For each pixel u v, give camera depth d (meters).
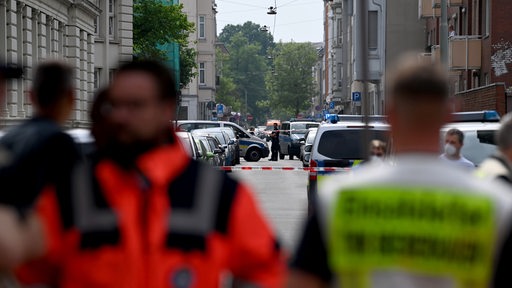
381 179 8.87
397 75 8.88
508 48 90.75
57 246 9.66
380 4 138.88
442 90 8.77
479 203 8.70
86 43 117.31
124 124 9.77
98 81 128.38
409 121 8.79
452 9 113.94
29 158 10.79
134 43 149.75
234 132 130.12
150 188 9.52
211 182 9.72
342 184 8.98
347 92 198.75
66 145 11.41
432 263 8.73
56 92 12.87
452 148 28.33
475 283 8.76
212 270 9.58
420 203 8.74
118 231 9.41
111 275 9.38
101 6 128.00
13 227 9.43
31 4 93.38
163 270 9.38
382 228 8.76
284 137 147.88
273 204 57.97
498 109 78.00
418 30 139.12
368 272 8.80
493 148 37.53
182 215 9.52
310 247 8.99
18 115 88.56
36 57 96.94
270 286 9.82
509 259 8.72
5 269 9.42
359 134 44.78
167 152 9.75
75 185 9.65
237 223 9.71
